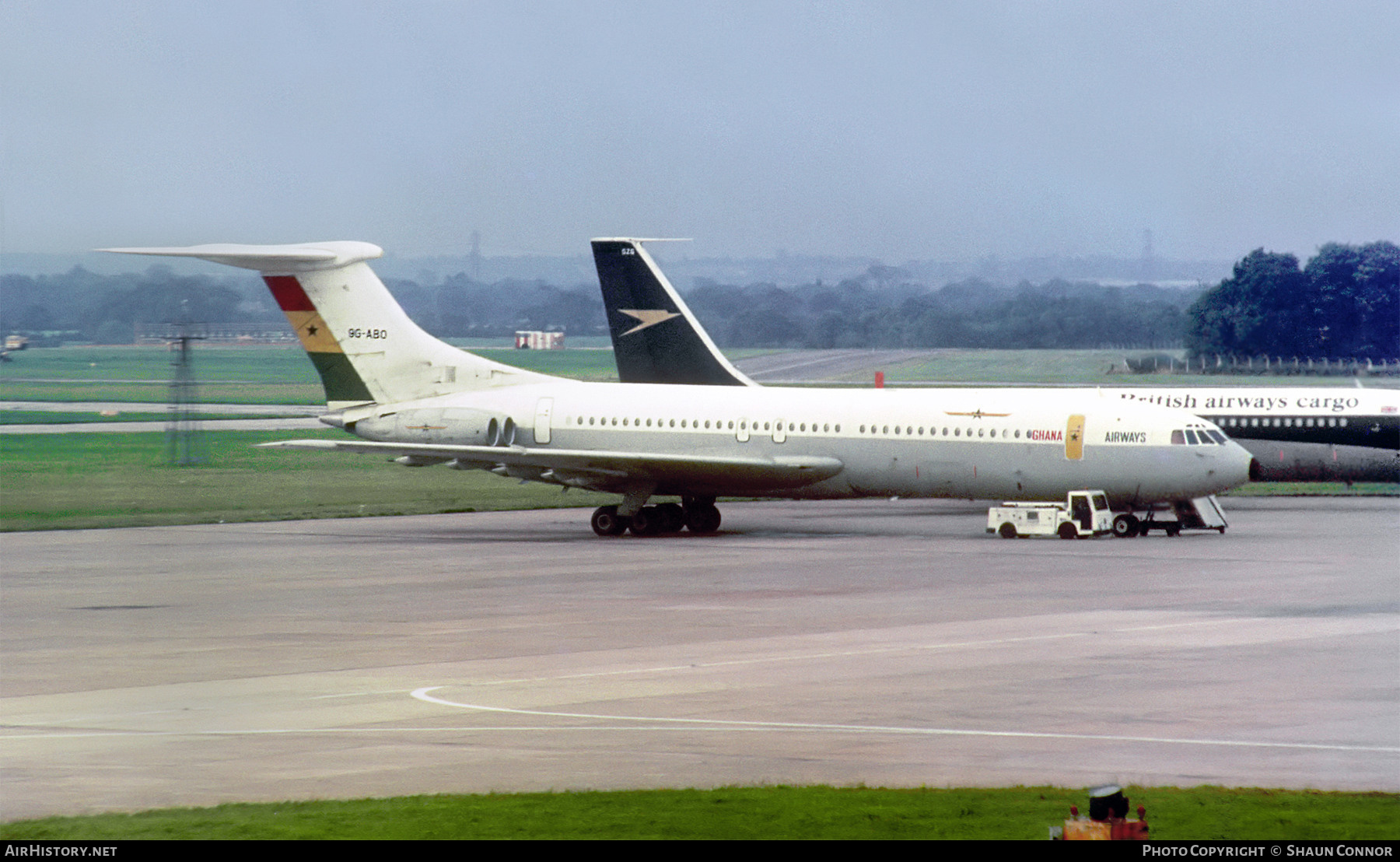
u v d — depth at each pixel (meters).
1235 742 91.25
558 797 76.44
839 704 103.31
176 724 98.06
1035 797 75.88
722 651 125.81
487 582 174.38
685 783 81.62
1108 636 132.75
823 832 69.06
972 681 111.56
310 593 164.88
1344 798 75.69
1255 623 139.75
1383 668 116.56
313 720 98.88
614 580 176.12
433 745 91.62
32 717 100.44
